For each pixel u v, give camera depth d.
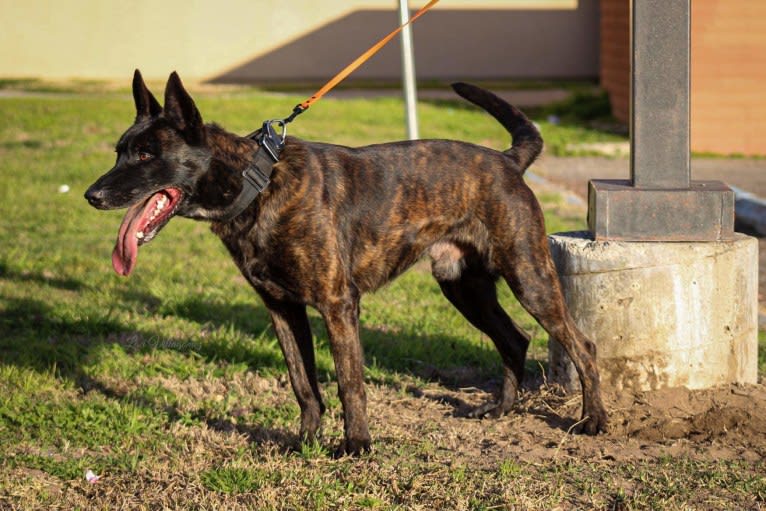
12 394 5.43
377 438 4.87
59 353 6.26
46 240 10.05
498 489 4.22
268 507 4.04
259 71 31.06
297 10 30.88
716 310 5.27
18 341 6.51
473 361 6.45
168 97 4.30
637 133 5.31
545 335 6.92
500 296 8.00
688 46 5.22
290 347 4.77
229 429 5.05
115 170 4.30
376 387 5.81
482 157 4.94
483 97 5.43
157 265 8.95
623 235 5.32
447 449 4.78
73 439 4.86
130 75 30.61
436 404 5.57
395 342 6.67
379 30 31.30
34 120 18.67
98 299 7.68
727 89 18.48
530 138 5.20
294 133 17.16
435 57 31.58
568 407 5.28
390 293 8.16
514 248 4.88
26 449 4.73
